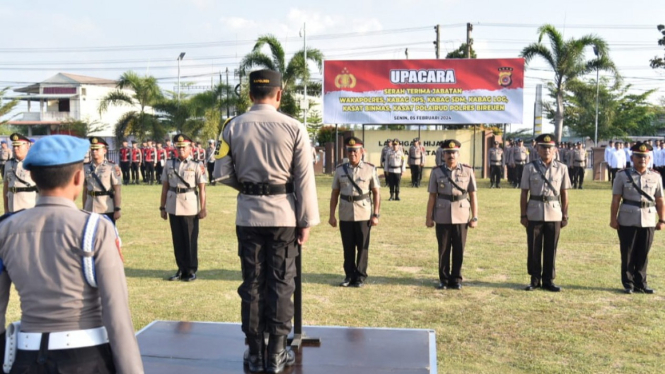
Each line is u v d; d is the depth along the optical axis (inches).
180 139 326.0
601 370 196.7
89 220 94.3
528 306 275.0
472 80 946.7
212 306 270.4
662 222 301.7
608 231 485.7
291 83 1135.6
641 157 300.2
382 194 811.4
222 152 144.5
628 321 251.9
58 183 95.9
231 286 311.3
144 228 505.4
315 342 163.6
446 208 306.2
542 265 308.7
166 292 297.1
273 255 144.3
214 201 718.5
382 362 149.6
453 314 261.6
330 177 1106.7
